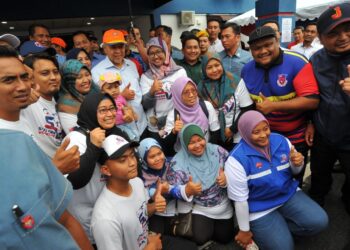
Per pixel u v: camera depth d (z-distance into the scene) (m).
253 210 1.94
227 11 8.88
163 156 2.12
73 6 6.55
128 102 2.60
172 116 2.47
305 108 1.97
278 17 3.95
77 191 1.50
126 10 6.98
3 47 1.04
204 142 2.11
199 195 2.08
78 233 1.05
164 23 8.13
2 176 0.66
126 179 1.43
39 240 0.68
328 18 1.72
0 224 0.63
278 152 1.94
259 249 1.99
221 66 2.57
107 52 2.74
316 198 2.35
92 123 1.55
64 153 1.16
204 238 2.08
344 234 2.11
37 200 0.68
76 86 1.96
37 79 1.72
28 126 1.40
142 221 1.57
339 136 1.93
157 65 2.78
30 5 6.23
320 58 1.94
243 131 1.91
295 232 2.02
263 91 2.16
